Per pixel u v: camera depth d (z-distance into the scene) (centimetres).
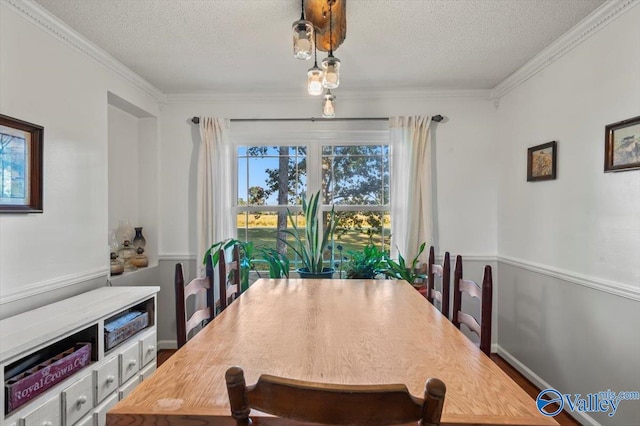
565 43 212
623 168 173
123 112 293
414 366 98
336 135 320
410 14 185
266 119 316
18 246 170
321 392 58
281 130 317
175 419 75
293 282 219
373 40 215
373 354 106
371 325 134
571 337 212
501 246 301
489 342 135
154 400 80
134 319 199
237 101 317
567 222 216
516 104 276
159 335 315
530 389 246
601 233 189
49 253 188
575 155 209
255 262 327
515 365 277
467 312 310
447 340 118
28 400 130
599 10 181
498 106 305
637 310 167
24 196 173
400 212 304
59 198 196
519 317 272
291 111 317
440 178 312
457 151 311
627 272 173
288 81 285
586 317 200
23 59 173
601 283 188
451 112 311
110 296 199
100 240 230
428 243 299
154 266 308
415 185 302
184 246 318
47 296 187
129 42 216
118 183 287
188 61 245
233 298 217
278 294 186
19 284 171
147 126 312
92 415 163
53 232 191
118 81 253
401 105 312
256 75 272
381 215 324
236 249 229
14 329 145
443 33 206
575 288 209
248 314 148
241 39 213
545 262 239
